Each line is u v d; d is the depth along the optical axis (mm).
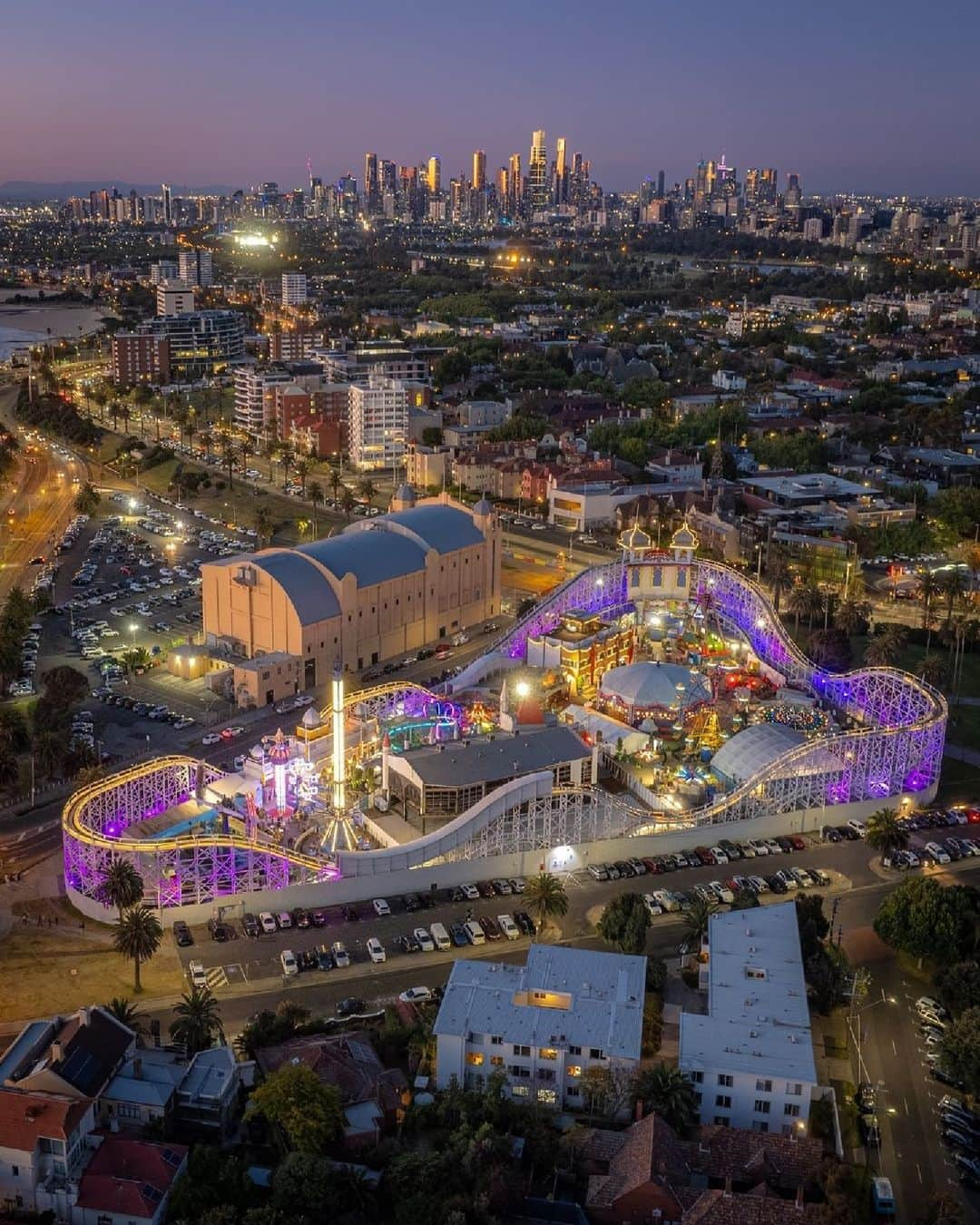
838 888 193625
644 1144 128250
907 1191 131250
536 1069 142875
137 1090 135000
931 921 168500
